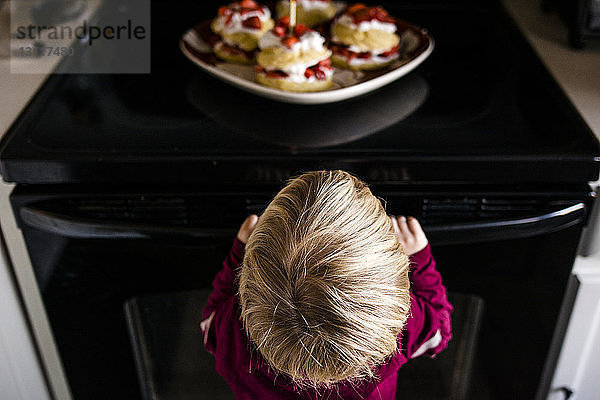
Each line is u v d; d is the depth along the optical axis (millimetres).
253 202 896
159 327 1041
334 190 710
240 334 798
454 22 1213
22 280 1019
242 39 1035
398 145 879
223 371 823
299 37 963
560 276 977
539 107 963
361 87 945
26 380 1148
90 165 859
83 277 972
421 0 1278
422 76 1056
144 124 926
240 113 956
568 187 896
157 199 894
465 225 900
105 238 920
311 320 651
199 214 908
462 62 1093
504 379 1099
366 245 674
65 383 1171
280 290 667
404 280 697
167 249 938
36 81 1029
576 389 1145
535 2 1295
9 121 936
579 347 1076
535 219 894
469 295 1007
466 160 854
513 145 876
